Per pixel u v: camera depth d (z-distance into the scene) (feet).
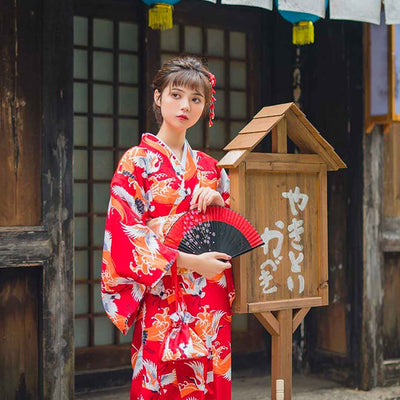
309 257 8.48
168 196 7.45
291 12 11.15
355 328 14.57
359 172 14.49
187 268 7.34
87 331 14.20
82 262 14.21
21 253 11.04
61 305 11.31
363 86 14.38
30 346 11.42
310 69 15.85
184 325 7.38
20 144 11.20
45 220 11.23
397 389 14.58
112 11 14.26
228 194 8.20
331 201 15.33
